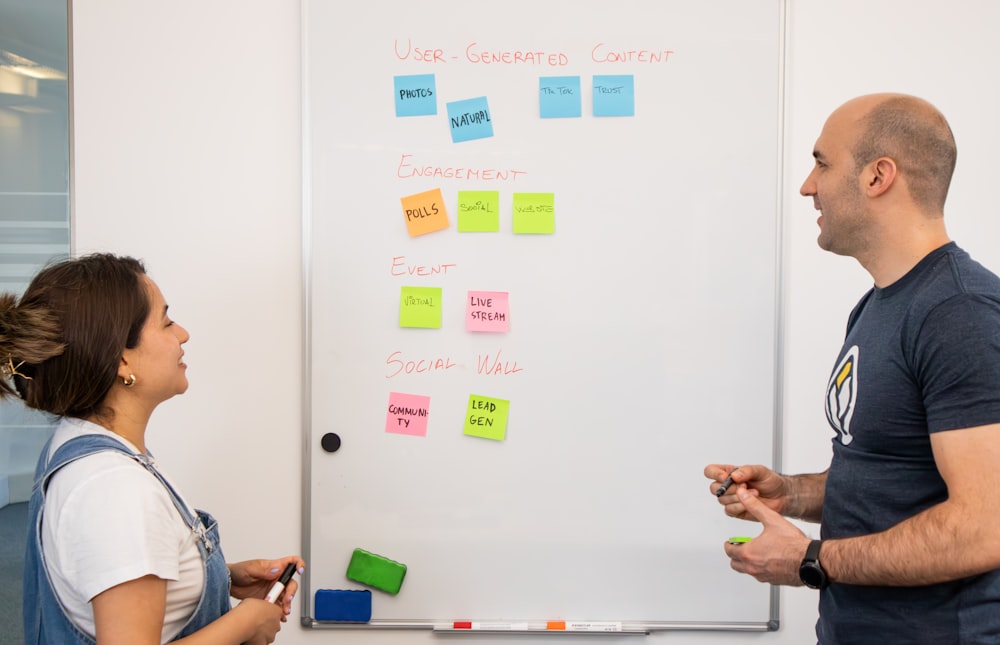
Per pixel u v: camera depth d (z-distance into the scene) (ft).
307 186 5.74
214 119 5.78
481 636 5.83
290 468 5.85
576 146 5.74
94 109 5.77
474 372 5.76
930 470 3.61
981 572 3.25
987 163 5.80
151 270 5.81
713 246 5.74
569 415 5.76
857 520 3.83
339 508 5.78
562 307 5.75
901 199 3.72
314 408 5.76
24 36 5.79
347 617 5.74
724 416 5.77
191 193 5.80
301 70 5.71
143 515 3.22
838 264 5.78
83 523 3.16
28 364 3.33
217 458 5.83
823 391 5.82
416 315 5.74
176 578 3.31
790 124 5.77
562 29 5.71
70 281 3.42
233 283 5.82
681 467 5.77
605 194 5.74
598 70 5.72
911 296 3.67
